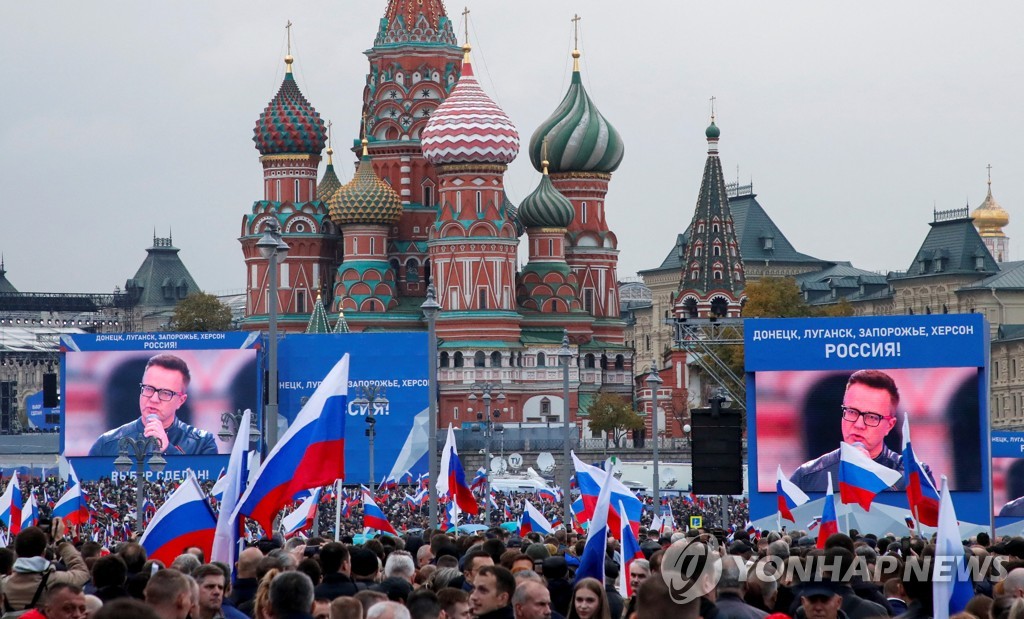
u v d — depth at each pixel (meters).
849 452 69.19
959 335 99.69
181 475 175.50
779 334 101.31
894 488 98.31
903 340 100.25
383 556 42.91
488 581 31.14
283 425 181.00
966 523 99.88
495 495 181.12
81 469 175.62
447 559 39.09
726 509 103.38
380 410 181.38
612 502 49.47
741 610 30.83
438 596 30.70
